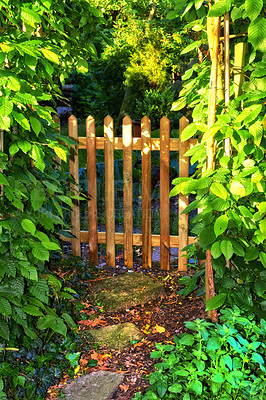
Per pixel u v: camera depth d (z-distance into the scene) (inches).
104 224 213.0
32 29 95.0
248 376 86.0
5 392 89.4
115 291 145.2
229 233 100.7
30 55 80.7
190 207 100.6
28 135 101.2
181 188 96.4
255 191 94.2
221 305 98.7
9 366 92.1
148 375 96.4
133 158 268.8
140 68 338.6
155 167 268.8
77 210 171.0
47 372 102.1
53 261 154.4
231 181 91.4
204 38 107.3
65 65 147.6
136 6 482.3
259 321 106.6
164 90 330.6
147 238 168.2
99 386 101.9
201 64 108.5
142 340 122.0
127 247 170.4
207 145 97.1
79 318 132.2
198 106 108.5
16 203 88.0
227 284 101.0
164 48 379.6
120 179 248.8
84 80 463.2
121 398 98.7
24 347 101.0
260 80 93.6
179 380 88.3
